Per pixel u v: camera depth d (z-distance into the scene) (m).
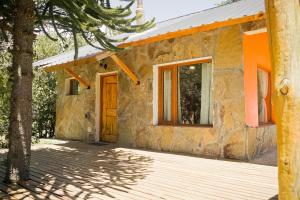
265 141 6.77
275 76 1.30
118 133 8.46
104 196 3.35
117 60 7.63
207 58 6.57
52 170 4.83
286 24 1.25
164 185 3.83
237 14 5.69
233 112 5.93
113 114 8.96
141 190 3.59
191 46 6.75
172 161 5.63
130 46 7.17
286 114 1.25
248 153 5.77
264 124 7.19
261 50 6.91
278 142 1.30
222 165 5.20
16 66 4.00
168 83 7.57
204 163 5.41
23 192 3.52
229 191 3.50
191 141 6.62
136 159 5.88
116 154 6.55
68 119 10.56
